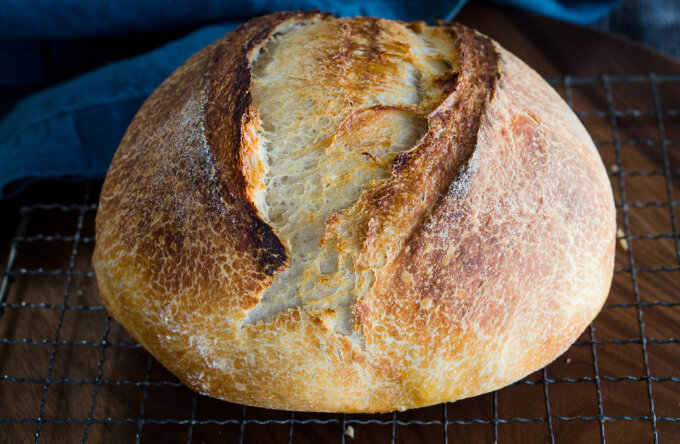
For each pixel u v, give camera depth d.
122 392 0.44
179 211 0.38
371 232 0.37
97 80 0.50
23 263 0.49
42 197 0.51
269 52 0.42
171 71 0.50
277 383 0.39
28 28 0.51
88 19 0.51
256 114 0.39
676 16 0.67
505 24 0.57
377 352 0.38
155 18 0.52
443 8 0.54
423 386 0.39
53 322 0.47
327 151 0.38
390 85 0.40
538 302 0.39
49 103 0.50
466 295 0.38
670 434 0.42
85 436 0.42
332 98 0.39
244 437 0.43
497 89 0.39
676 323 0.46
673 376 0.44
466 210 0.37
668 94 0.54
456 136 0.38
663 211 0.50
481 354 0.38
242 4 0.51
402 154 0.37
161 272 0.39
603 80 0.54
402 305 0.37
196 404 0.44
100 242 0.41
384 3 0.55
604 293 0.42
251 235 0.37
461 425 0.43
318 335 0.37
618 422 0.43
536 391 0.44
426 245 0.37
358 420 0.43
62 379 0.45
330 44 0.41
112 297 0.41
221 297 0.38
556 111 0.42
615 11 0.67
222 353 0.38
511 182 0.38
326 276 0.37
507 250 0.38
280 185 0.38
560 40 0.57
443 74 0.40
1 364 0.45
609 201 0.42
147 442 0.43
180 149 0.39
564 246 0.39
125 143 0.42
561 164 0.40
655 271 0.47
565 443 0.42
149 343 0.40
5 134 0.51
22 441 0.43
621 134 0.53
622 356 0.45
